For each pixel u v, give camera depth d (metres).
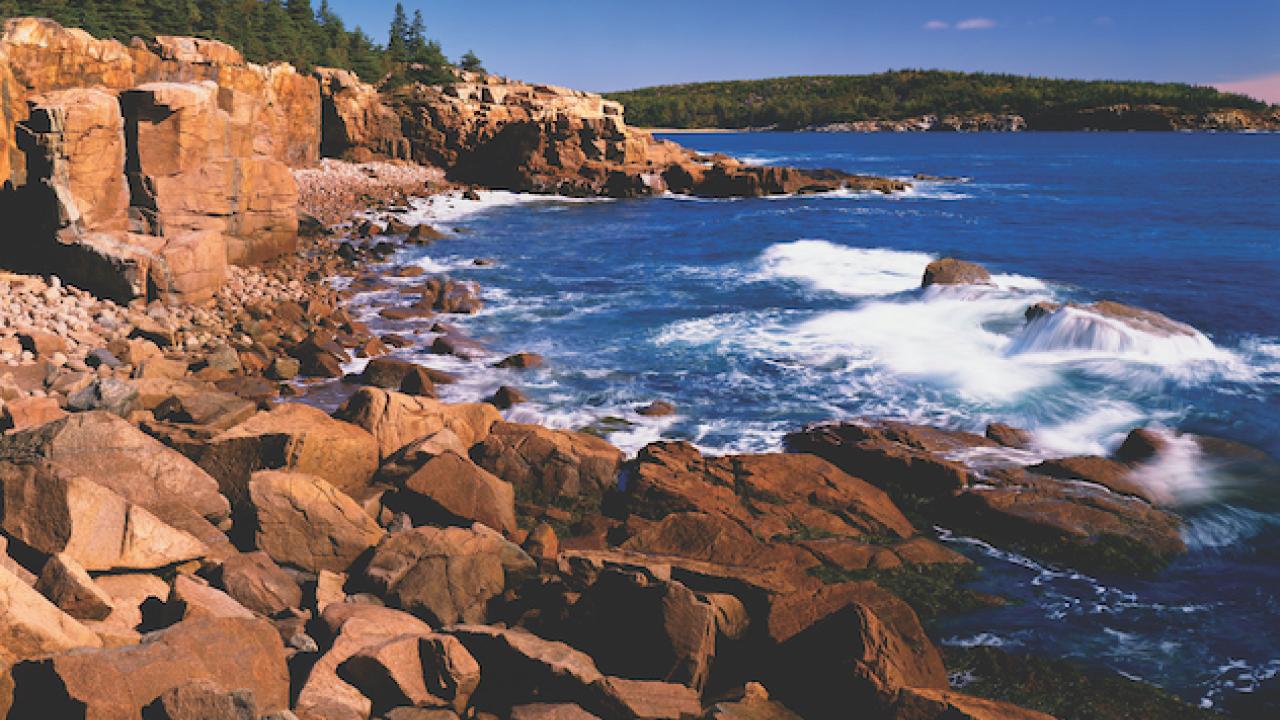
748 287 31.72
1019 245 42.38
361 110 74.31
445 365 21.59
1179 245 41.75
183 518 10.41
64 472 8.98
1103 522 12.96
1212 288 30.66
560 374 20.91
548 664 8.02
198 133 26.03
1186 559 12.33
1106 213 57.41
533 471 14.52
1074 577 11.96
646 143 87.94
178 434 12.86
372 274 33.06
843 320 25.95
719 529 12.02
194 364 19.25
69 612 7.70
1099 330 21.83
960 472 14.20
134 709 6.42
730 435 17.02
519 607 10.04
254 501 10.81
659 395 19.41
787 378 20.53
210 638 7.20
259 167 30.84
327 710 7.25
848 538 12.79
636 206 64.44
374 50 105.06
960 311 26.41
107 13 68.25
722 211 60.88
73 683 6.29
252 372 20.23
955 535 13.27
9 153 23.02
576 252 40.59
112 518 9.01
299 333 23.45
